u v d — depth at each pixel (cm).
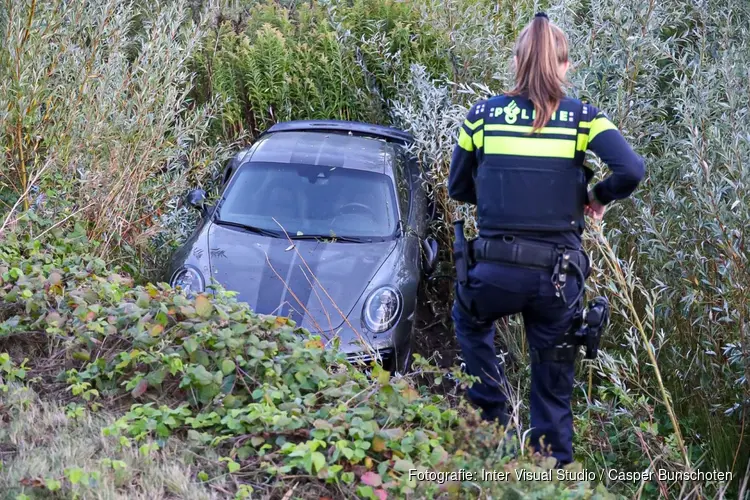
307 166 620
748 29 648
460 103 691
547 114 341
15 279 461
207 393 372
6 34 562
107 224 598
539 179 344
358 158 632
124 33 655
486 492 317
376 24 823
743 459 436
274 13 934
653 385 501
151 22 698
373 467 336
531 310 361
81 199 598
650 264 527
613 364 446
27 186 571
